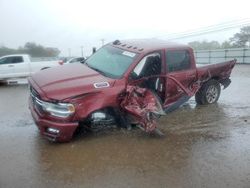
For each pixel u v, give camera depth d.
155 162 5.68
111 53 7.88
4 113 8.88
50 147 6.27
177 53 8.09
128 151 6.12
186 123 7.81
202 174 5.27
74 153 6.00
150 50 7.47
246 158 5.89
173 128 7.45
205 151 6.18
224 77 9.74
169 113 8.65
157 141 6.64
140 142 6.57
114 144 6.44
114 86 6.72
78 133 6.96
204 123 7.83
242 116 8.45
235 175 5.25
